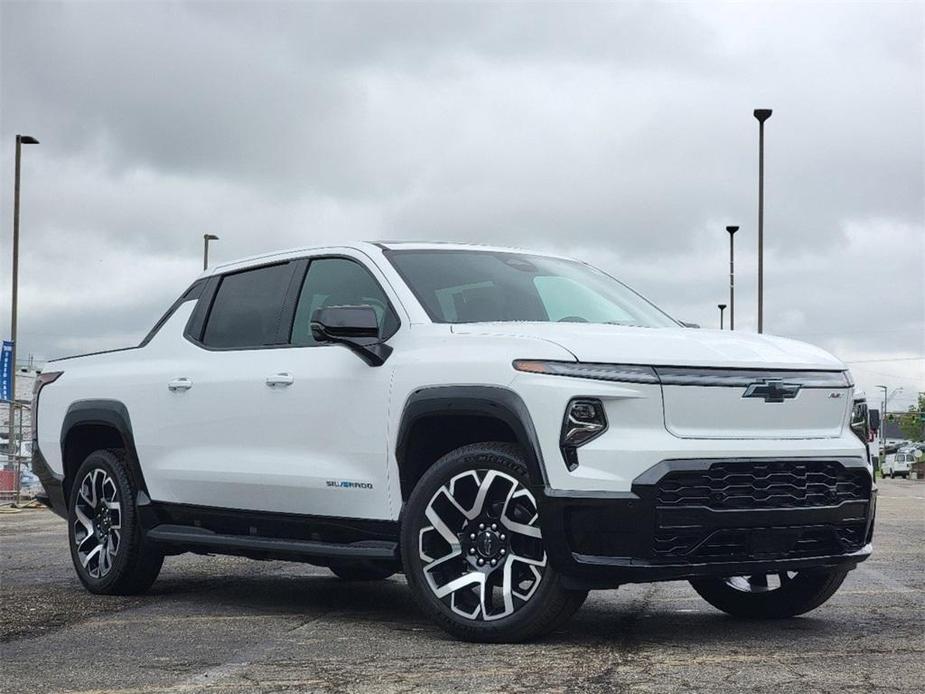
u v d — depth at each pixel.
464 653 4.86
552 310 5.96
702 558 4.90
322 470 5.85
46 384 7.98
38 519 16.06
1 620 6.10
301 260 6.52
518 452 5.07
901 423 117.06
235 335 6.68
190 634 5.55
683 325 6.50
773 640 5.16
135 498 7.05
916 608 6.29
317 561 6.19
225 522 6.56
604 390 4.89
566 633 5.39
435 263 6.06
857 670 4.42
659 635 5.32
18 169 28.31
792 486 5.06
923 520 14.78
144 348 7.27
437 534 5.30
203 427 6.59
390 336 5.72
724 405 5.02
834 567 5.29
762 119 28.78
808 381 5.23
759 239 28.84
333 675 4.45
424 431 5.45
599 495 4.81
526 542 5.08
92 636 5.53
